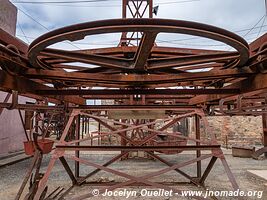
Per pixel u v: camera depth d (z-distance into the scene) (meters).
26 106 4.45
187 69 4.49
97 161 9.02
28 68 2.97
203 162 8.79
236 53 2.68
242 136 14.92
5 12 10.50
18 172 7.02
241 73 2.95
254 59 2.78
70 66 4.46
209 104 6.32
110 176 6.47
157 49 3.93
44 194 4.18
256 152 9.57
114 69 3.09
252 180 6.13
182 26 1.76
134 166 8.05
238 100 5.11
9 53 2.48
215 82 4.28
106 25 1.74
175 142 9.37
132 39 5.66
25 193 4.89
